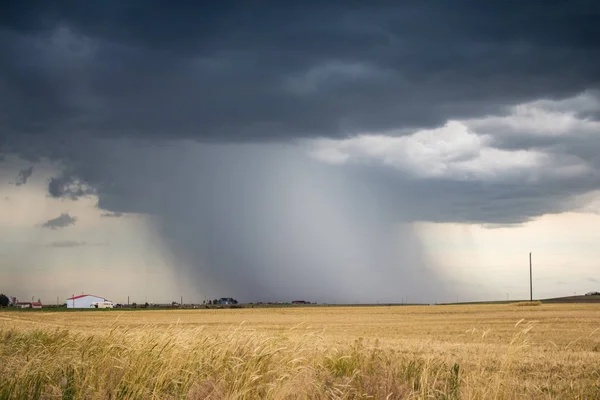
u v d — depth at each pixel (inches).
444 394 438.9
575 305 4869.6
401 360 585.6
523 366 813.9
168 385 462.0
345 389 435.2
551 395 502.3
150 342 500.4
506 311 4131.4
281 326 2664.9
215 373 475.8
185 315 4468.5
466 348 1034.7
